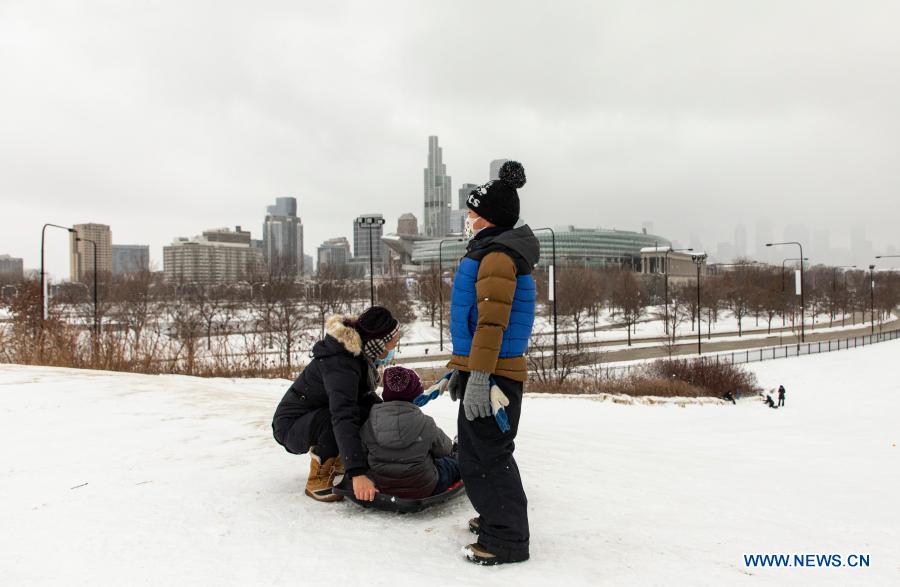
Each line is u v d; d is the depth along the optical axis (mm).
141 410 6121
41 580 2174
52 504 3094
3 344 14711
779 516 3467
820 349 42281
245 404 6836
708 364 27859
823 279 118000
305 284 88500
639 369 29516
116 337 17109
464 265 2477
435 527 2840
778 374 32719
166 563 2334
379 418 2951
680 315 71625
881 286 109625
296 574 2232
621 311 74000
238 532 2701
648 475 4590
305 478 3654
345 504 3182
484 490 2412
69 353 14812
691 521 3186
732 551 2695
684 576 2332
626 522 3066
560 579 2234
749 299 74750
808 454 7777
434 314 61156
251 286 70000
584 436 8367
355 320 3098
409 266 155125
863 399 25156
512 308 2375
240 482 3533
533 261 2434
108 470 3785
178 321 36719
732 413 18688
